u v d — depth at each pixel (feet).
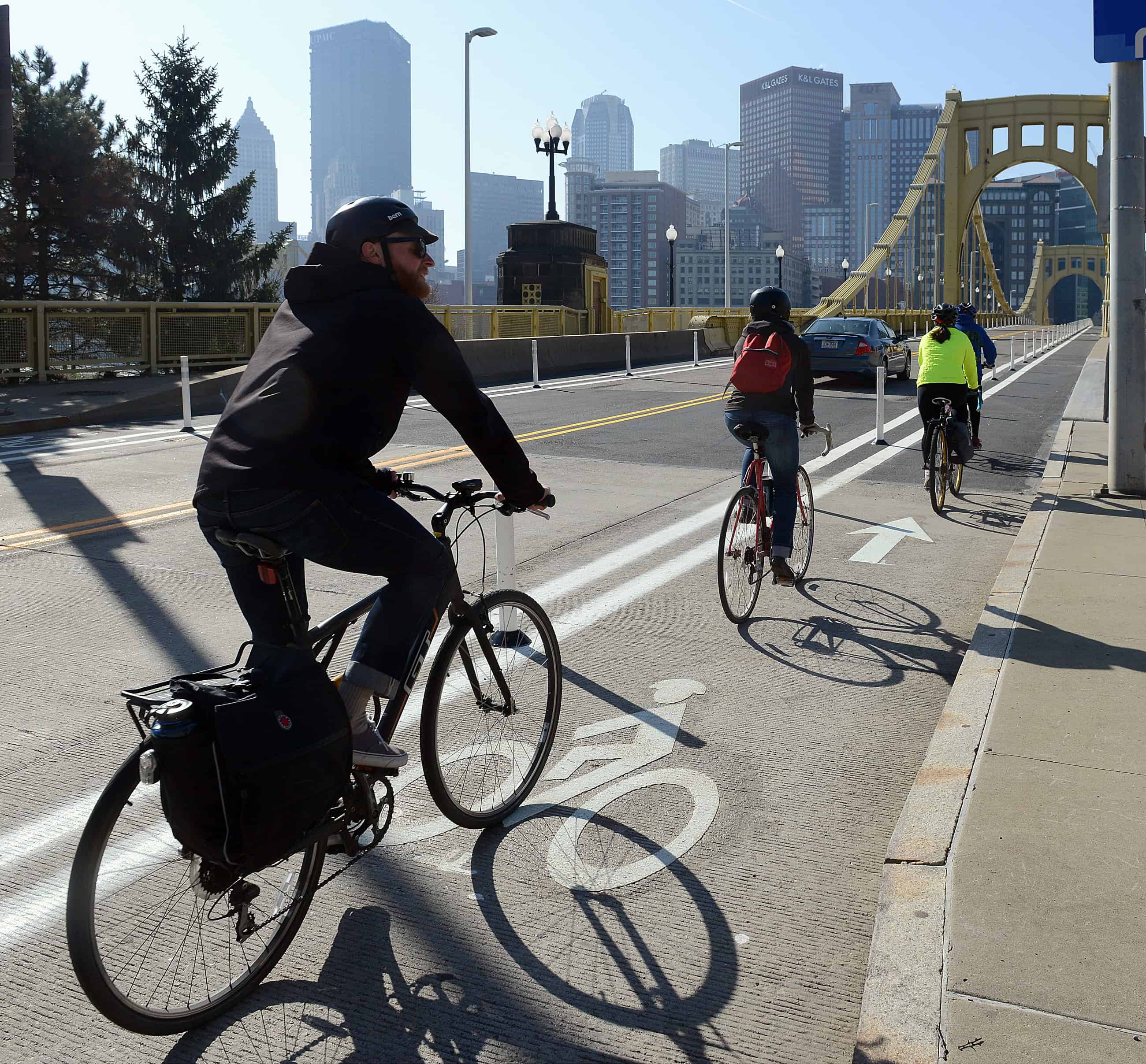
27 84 134.51
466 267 114.83
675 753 14.74
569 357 97.66
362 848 10.45
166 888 9.93
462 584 22.97
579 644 19.45
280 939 9.74
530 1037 8.95
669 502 32.91
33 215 136.05
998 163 294.87
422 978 9.73
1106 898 9.91
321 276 9.55
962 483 37.24
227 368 77.36
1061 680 15.90
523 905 10.92
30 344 68.03
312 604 21.70
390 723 10.75
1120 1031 8.07
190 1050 8.84
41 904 10.97
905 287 303.68
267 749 8.69
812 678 17.78
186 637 19.62
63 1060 8.73
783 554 21.20
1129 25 28.91
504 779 12.87
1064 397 68.33
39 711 16.10
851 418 56.95
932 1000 8.67
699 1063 8.61
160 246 165.27
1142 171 29.89
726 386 21.21
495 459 10.36
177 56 173.99
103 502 32.48
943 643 19.65
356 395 9.32
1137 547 24.62
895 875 10.60
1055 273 620.90
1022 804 11.86
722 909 10.83
